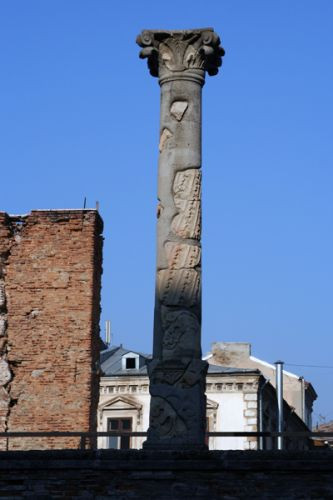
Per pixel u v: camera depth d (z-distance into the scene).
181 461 21.28
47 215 31.91
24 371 30.89
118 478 21.42
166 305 23.69
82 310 31.14
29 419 30.47
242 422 58.09
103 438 57.41
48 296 31.36
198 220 24.17
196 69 24.73
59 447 30.05
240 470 21.06
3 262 31.70
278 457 21.00
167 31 24.84
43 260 31.62
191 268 23.88
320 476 20.78
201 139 24.61
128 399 57.91
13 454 21.75
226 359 72.81
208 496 21.05
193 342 23.44
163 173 24.36
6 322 31.28
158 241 24.17
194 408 22.81
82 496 21.39
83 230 31.70
